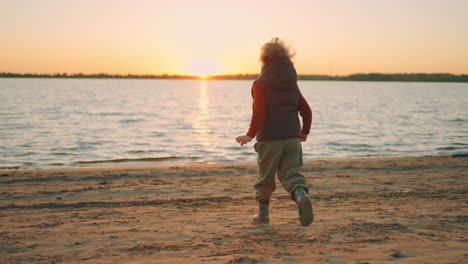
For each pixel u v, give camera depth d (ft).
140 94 328.49
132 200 20.10
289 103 12.87
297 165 12.82
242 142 12.76
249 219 15.15
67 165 38.73
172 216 16.06
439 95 323.37
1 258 10.71
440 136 65.87
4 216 16.56
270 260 10.07
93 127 79.15
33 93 291.17
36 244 11.99
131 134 68.28
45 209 18.15
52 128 75.56
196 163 38.45
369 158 39.78
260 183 13.56
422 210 16.21
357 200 19.15
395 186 23.22
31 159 42.68
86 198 20.67
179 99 248.73
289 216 15.55
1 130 70.64
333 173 28.84
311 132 71.77
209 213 16.57
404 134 68.90
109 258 10.60
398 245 11.19
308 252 10.69
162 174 29.14
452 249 10.69
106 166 37.24
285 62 12.89
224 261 10.05
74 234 13.16
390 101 214.69
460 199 19.04
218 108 158.71
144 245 11.71
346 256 10.27
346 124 87.66
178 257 10.52
